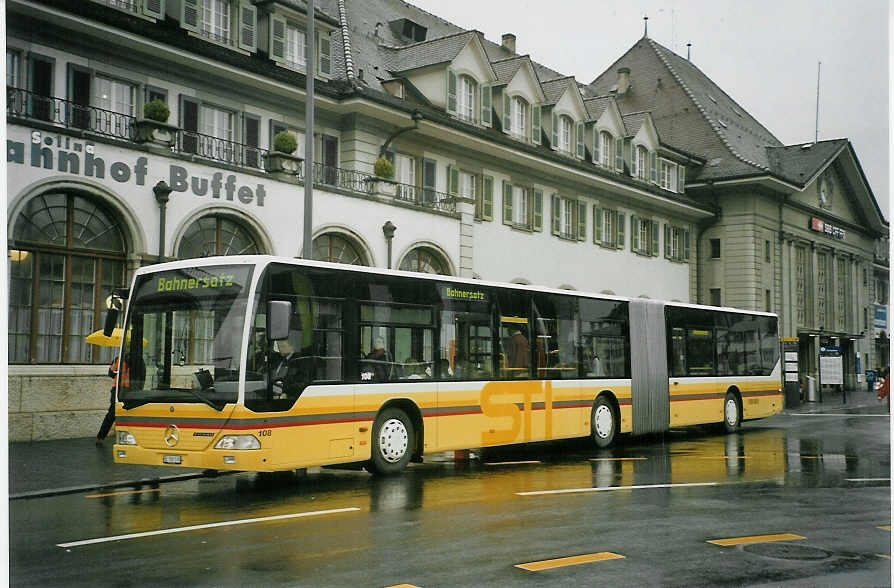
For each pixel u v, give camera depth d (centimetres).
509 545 810
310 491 1178
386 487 1209
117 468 1392
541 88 3581
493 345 1539
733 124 5369
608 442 1820
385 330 1329
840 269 5669
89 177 1825
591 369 1781
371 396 1290
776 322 2469
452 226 2753
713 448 1839
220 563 740
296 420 1166
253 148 2309
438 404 1410
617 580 683
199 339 1152
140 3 2195
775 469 1436
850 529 899
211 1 2403
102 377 1877
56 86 2009
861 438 2092
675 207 4431
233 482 1288
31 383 1753
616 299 1878
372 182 2533
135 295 1209
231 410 1106
